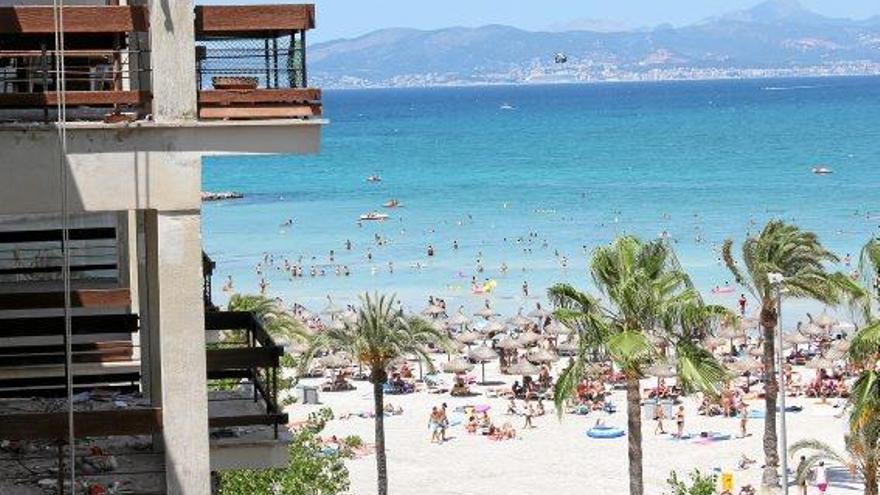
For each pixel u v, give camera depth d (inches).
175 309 1151.0
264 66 1200.2
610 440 4987.7
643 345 2974.9
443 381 5989.2
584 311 3083.2
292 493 2714.1
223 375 1456.7
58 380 1702.8
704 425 5118.1
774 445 4128.9
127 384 1726.1
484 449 4911.4
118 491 1275.8
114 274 1989.4
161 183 1136.8
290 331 4119.1
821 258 4037.9
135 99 1154.0
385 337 3656.5
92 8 1147.9
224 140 1152.2
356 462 4771.2
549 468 4645.7
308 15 1174.3
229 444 1344.7
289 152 1165.1
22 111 1152.8
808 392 5526.6
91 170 1123.3
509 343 6141.7
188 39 1149.1
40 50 1200.8
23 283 1910.7
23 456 1360.7
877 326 2699.3
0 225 1939.0
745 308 7263.8
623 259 3093.0
